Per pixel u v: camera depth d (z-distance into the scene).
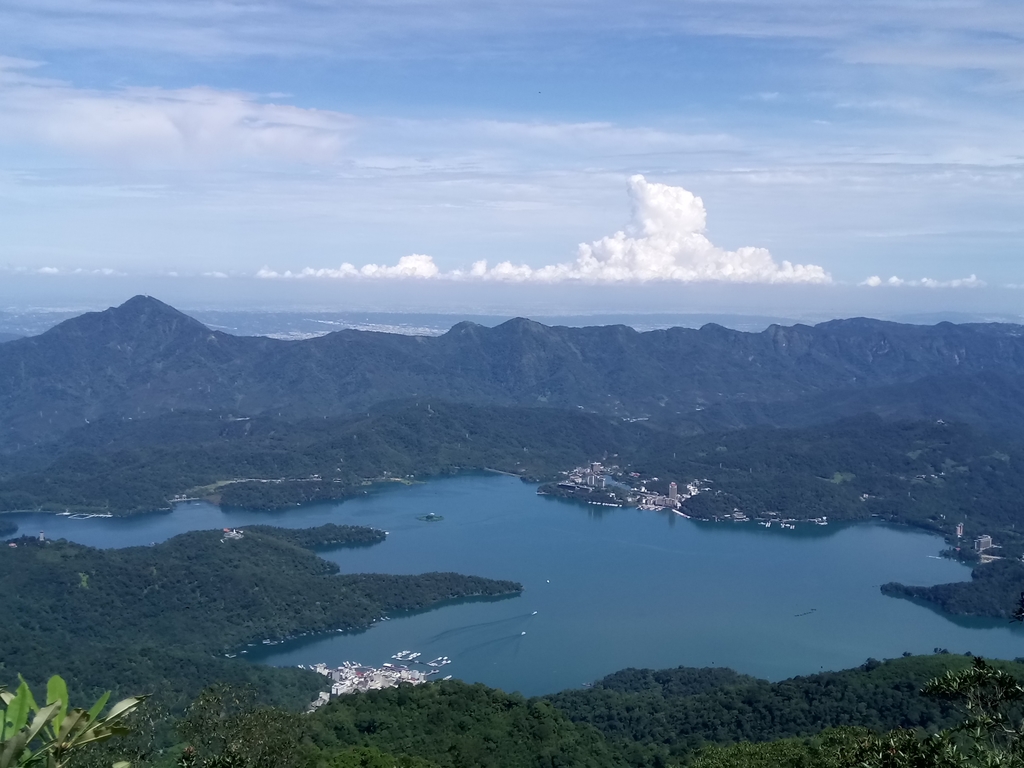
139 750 48.75
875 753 28.98
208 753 47.59
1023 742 27.34
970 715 28.92
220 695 51.62
